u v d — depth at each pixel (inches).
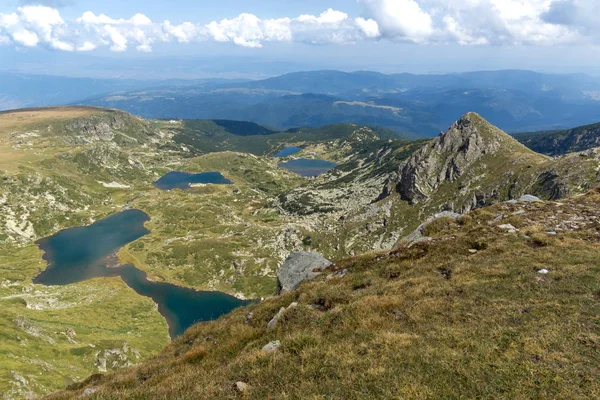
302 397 431.2
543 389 402.0
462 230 1193.4
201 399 478.9
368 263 1074.1
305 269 1224.2
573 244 884.0
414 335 551.5
